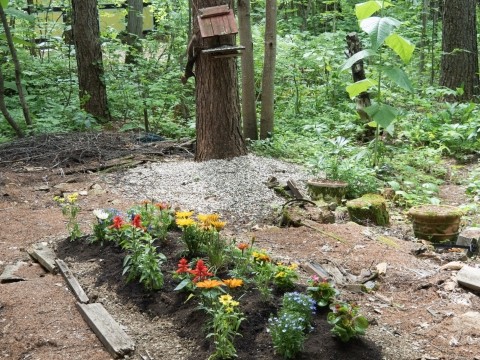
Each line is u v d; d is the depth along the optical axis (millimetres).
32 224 5324
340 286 3961
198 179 6508
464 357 3121
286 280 3582
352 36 9078
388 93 10000
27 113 9055
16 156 7762
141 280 3682
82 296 3770
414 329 3416
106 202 5996
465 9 11570
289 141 8586
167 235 4406
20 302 3764
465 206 6223
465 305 3701
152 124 9992
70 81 10695
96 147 8055
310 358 3002
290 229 5129
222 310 3109
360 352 3068
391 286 4008
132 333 3377
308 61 11422
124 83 10867
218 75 6914
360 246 4652
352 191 6379
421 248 4672
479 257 4777
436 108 10641
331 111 10297
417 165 8031
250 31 8375
